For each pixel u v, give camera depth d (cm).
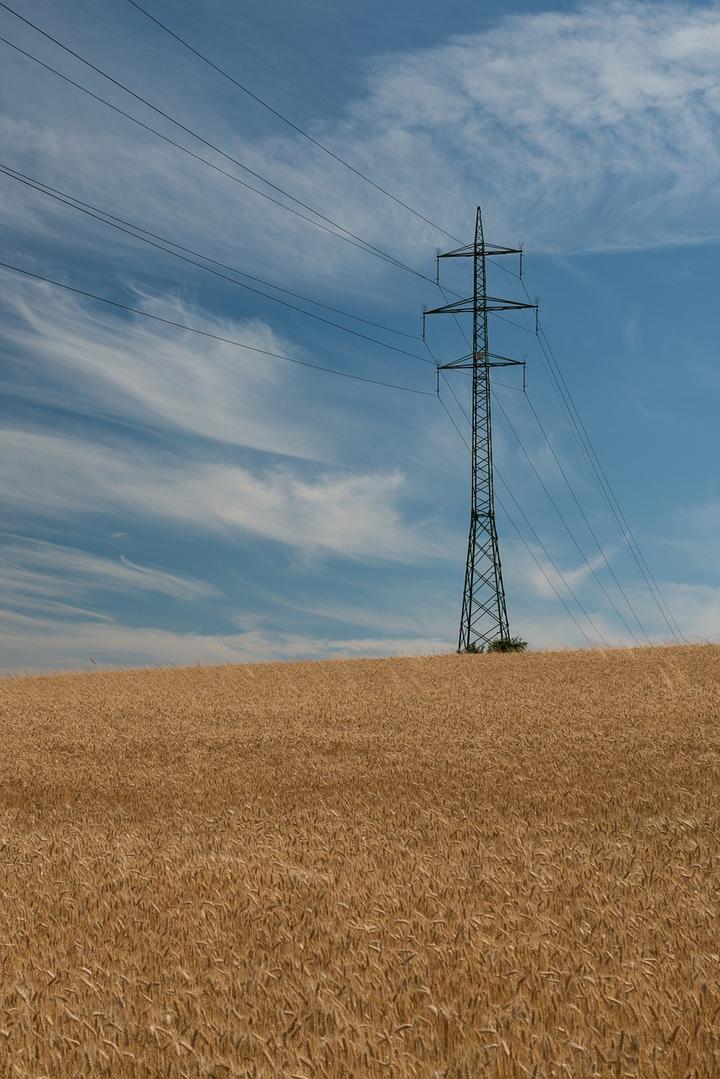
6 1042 608
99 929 873
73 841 1312
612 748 1975
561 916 834
